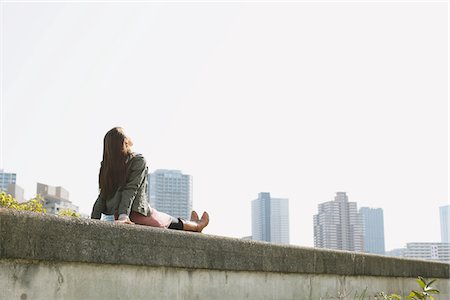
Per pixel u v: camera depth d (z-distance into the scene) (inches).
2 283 136.1
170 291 176.7
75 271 152.0
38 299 142.8
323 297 245.0
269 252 215.9
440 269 347.6
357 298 267.1
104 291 158.2
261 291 212.1
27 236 141.1
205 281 189.0
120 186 210.8
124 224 165.0
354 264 266.4
